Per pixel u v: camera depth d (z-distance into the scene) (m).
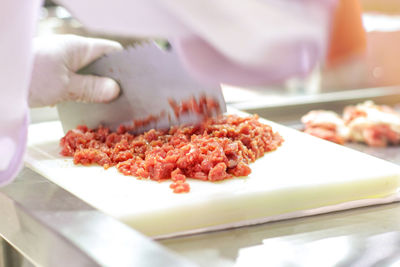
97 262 0.73
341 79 2.61
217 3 0.54
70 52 1.55
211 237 1.10
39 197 1.05
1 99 0.83
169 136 1.51
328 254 1.00
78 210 0.97
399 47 2.75
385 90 2.42
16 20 0.77
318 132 1.86
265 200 1.19
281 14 0.51
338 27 0.56
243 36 0.53
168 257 0.74
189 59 0.60
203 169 1.28
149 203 1.13
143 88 1.60
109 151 1.45
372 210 1.26
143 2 0.60
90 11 0.61
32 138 1.72
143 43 1.57
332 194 1.26
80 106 1.73
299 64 0.52
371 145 1.85
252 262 0.96
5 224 1.12
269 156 1.45
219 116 1.58
